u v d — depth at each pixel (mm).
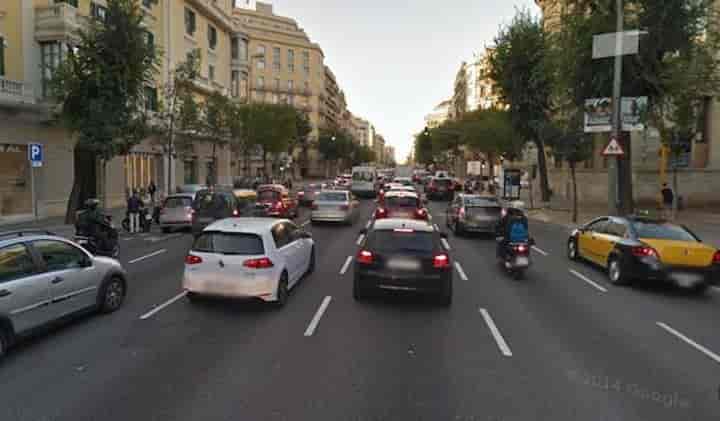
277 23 85812
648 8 16484
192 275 7758
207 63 39938
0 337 5621
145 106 20312
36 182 21344
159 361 5730
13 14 20109
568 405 4754
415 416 4492
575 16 18141
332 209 19672
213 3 40031
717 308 8461
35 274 6211
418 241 8164
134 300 8398
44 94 20453
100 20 17531
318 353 6031
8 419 4363
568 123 20156
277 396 4852
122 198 27781
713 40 17062
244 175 53000
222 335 6656
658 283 10172
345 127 128000
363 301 8461
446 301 8156
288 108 45469
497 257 12383
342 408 4621
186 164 37438
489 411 4605
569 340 6676
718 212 25578
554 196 38531
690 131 18797
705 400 4906
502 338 6707
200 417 4422
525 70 25938
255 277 7578
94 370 5453
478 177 53250
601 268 11609
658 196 29281
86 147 17250
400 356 5977
